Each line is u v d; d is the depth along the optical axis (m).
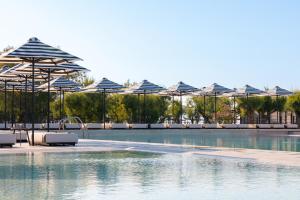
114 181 9.76
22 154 16.16
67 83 33.44
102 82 37.16
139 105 44.53
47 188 8.84
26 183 9.45
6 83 31.61
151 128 37.09
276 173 10.98
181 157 15.26
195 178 10.20
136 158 14.90
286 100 48.84
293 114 50.09
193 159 14.52
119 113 45.03
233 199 7.83
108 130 34.34
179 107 48.81
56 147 19.03
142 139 28.98
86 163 13.30
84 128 32.94
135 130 35.34
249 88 42.78
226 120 50.41
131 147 19.22
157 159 14.54
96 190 8.67
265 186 9.10
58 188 8.85
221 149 17.92
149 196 8.11
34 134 20.62
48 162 13.55
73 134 20.34
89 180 9.91
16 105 43.94
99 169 11.88
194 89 40.53
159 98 47.56
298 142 25.36
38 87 34.72
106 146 19.86
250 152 16.19
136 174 10.89
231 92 43.75
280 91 42.66
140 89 38.69
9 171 11.38
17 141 21.89
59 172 11.22
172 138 30.31
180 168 12.07
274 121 53.84
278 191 8.55
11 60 19.91
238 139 29.08
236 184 9.36
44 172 11.23
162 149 18.20
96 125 35.75
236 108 50.62
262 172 11.15
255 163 13.20
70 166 12.52
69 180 9.88
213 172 11.20
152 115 46.72
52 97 46.31
